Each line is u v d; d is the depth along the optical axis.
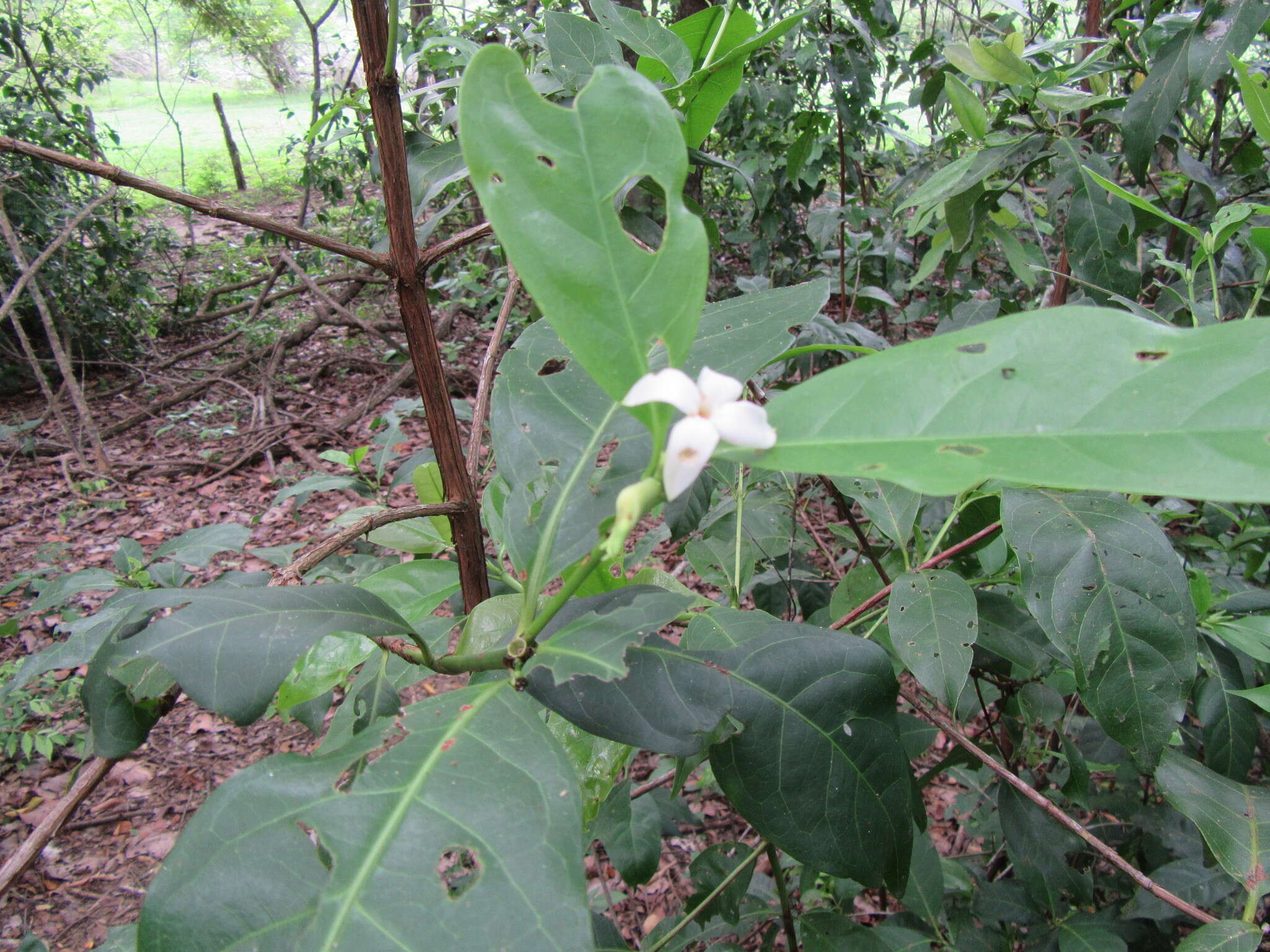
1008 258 0.65
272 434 1.81
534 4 1.18
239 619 0.25
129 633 0.26
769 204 1.42
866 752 0.30
